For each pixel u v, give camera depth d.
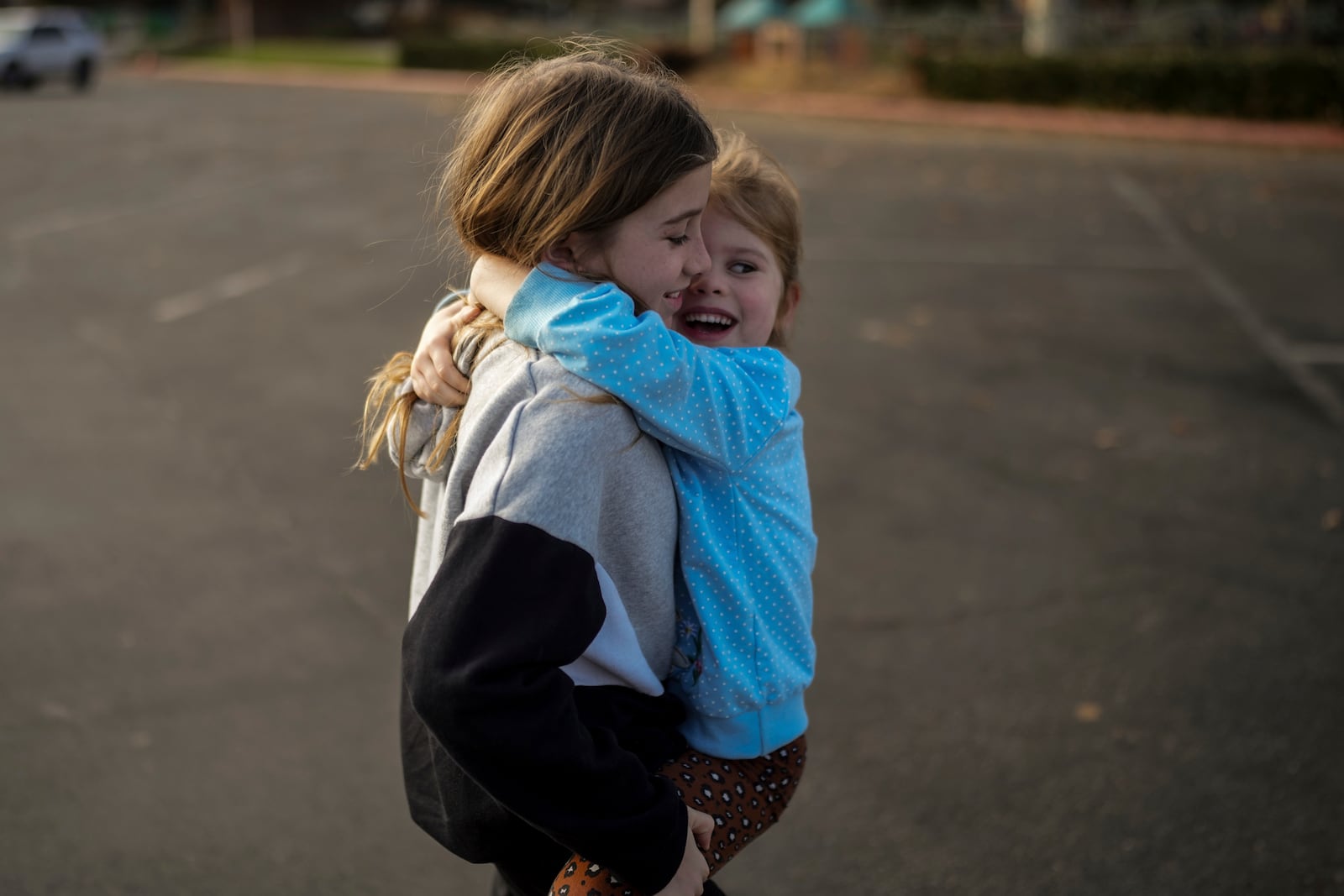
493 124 1.36
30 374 6.71
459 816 1.43
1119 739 3.25
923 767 3.13
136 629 3.85
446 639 1.19
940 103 22.81
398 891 2.69
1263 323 7.90
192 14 52.19
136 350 7.21
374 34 51.16
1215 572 4.27
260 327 7.75
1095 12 27.30
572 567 1.24
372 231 11.11
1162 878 2.70
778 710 1.48
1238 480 5.19
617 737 1.39
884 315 8.12
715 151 1.38
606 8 51.75
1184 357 7.14
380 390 1.60
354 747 3.23
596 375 1.26
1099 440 5.71
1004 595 4.10
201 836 2.85
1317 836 2.84
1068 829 2.88
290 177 14.40
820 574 4.27
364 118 20.94
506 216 1.34
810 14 27.48
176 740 3.24
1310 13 23.33
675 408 1.32
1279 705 3.40
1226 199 12.72
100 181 14.27
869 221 11.69
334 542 4.51
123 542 4.50
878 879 2.71
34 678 3.54
